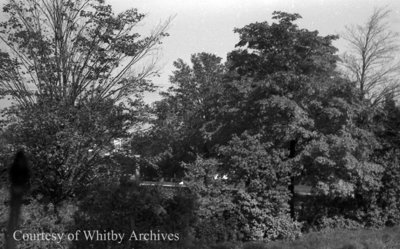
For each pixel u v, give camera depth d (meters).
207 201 11.68
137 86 12.16
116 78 12.18
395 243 13.17
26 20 11.73
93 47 11.89
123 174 10.95
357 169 14.36
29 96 11.35
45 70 11.49
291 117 14.16
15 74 11.36
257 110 14.71
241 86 14.72
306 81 14.30
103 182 10.19
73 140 10.44
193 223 10.70
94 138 10.95
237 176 13.02
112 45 12.05
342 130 14.40
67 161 10.81
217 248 10.69
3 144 10.55
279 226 12.45
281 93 14.45
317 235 13.55
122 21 12.18
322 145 13.68
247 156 12.95
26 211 8.70
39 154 10.59
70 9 11.97
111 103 11.64
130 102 11.82
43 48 11.49
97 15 12.04
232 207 12.12
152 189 9.84
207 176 12.43
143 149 11.89
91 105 11.38
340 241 12.59
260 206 12.41
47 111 10.56
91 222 8.83
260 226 12.24
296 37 14.70
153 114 12.23
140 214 9.33
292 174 13.95
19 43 11.38
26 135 10.55
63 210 9.47
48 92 11.52
